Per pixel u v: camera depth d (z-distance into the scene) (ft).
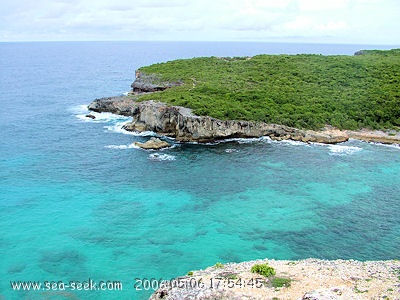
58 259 129.90
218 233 146.82
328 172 206.80
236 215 160.66
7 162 217.15
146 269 124.88
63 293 113.29
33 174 200.44
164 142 245.86
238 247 137.49
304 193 181.47
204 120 254.27
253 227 151.43
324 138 257.75
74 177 197.47
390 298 84.02
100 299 111.04
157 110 269.03
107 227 150.10
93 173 203.00
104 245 138.21
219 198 175.94
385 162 223.10
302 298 83.56
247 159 224.94
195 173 204.03
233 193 181.16
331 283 93.30
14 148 241.55
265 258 130.21
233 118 264.93
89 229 148.46
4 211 160.97
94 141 256.93
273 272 99.45
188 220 156.25
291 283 93.56
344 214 162.40
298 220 157.07
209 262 128.57
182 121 255.09
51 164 215.10
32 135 269.85
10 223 151.74
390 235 146.92
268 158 226.99
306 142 257.75
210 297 86.79
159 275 121.80
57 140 258.78
